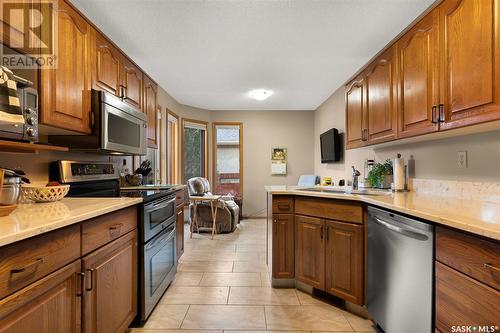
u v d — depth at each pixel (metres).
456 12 1.36
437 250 1.16
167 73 3.23
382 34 2.25
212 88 3.88
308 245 2.18
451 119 1.41
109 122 1.89
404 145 2.39
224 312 1.93
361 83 2.47
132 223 1.67
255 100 4.64
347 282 1.91
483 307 0.92
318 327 1.75
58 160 1.93
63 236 1.06
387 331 1.55
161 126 3.96
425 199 1.68
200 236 4.07
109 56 2.03
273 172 5.48
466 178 1.72
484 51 1.20
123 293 1.54
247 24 2.10
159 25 2.10
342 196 1.92
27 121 1.23
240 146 5.46
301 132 5.47
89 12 1.91
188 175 5.11
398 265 1.44
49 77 1.42
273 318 1.85
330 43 2.42
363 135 2.42
